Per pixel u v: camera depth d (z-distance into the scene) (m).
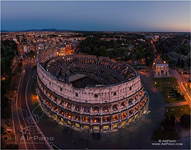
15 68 185.88
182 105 112.56
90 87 80.31
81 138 80.50
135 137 81.62
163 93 132.00
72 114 86.31
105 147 74.94
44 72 102.88
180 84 150.00
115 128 88.38
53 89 95.62
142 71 191.12
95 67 176.12
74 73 163.00
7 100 104.94
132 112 93.75
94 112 83.94
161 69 175.75
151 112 104.12
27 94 124.94
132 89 91.38
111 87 81.75
